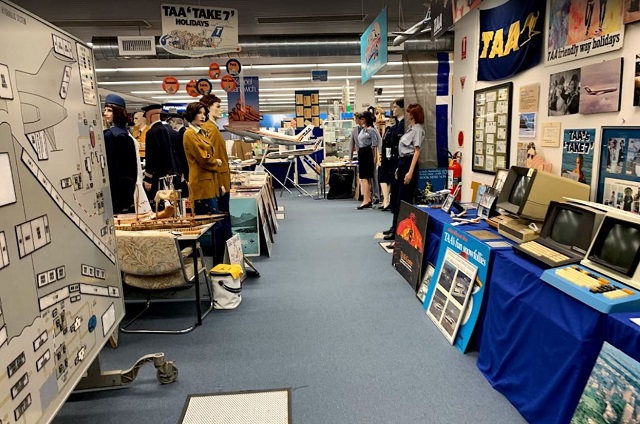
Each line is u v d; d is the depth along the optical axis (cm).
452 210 367
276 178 1080
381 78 1570
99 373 231
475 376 238
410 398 219
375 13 872
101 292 193
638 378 140
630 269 170
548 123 289
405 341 280
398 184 492
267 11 842
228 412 212
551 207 226
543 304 193
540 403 186
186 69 1266
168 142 447
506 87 343
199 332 303
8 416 118
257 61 1280
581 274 183
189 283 298
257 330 304
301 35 907
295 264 459
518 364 209
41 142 145
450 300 288
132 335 301
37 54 145
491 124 371
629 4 214
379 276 411
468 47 416
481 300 255
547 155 290
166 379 238
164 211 340
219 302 340
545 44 290
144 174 471
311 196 993
